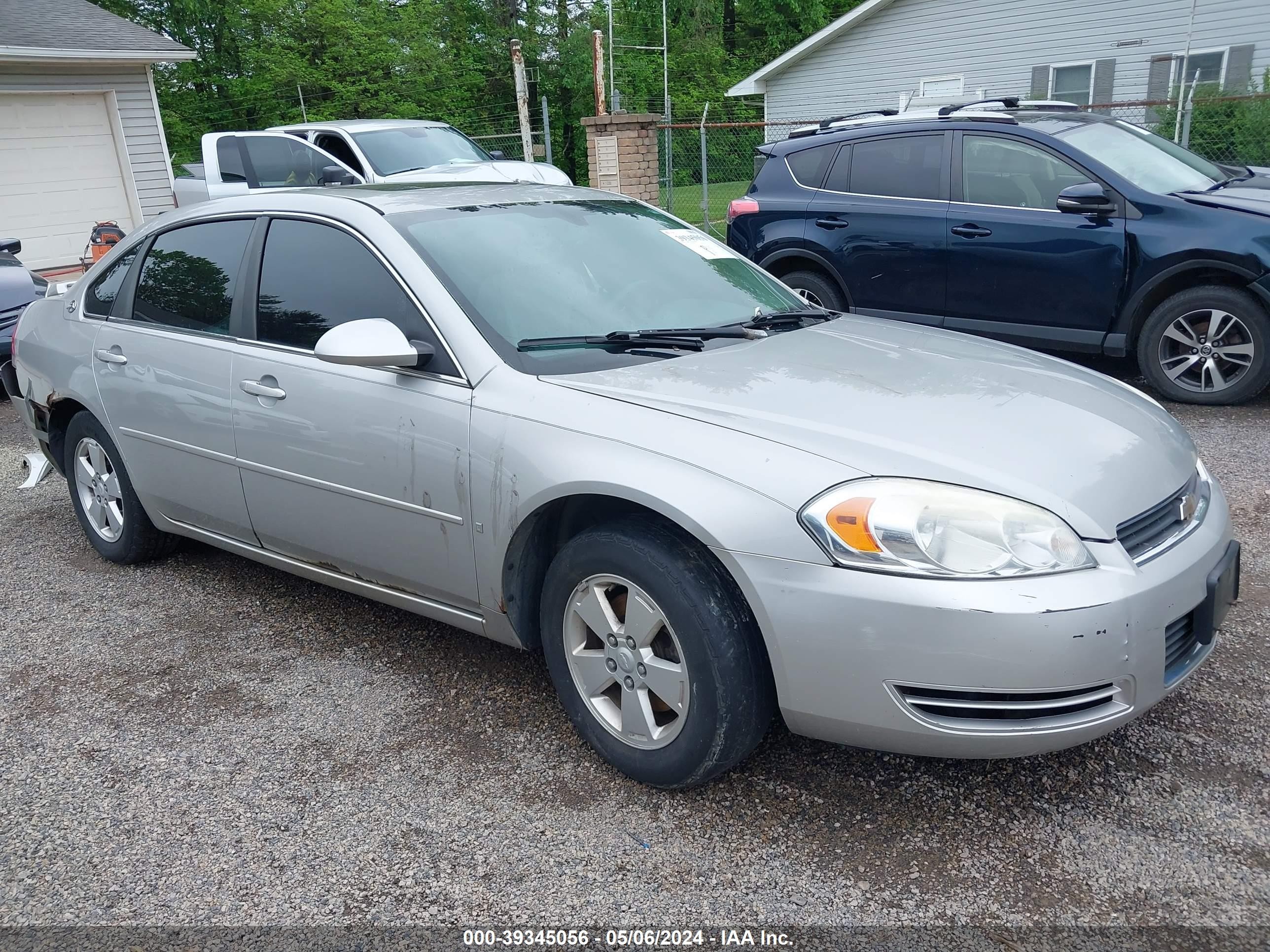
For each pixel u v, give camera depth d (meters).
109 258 4.27
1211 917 2.13
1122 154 6.34
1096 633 2.16
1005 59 19.59
